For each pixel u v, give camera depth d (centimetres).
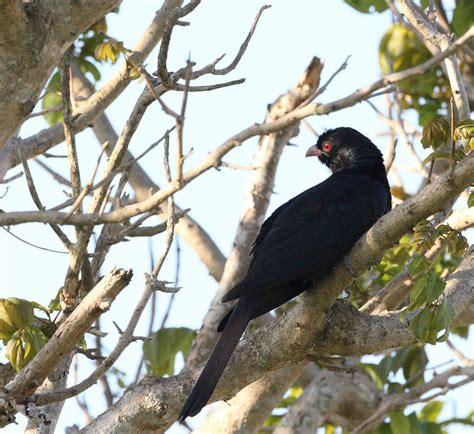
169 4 1162
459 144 1334
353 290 1475
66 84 985
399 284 1246
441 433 1516
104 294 880
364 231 1149
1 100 911
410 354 1622
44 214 924
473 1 1650
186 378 1024
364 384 1569
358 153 1359
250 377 1038
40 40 902
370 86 941
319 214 1132
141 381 1037
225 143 937
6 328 1029
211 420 1445
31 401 940
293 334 1015
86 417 1441
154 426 1023
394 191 1642
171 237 988
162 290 979
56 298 1070
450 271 1479
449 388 1469
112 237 1064
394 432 1471
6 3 864
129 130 1017
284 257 1067
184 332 1447
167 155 1001
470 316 1369
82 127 1212
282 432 1511
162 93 1019
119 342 950
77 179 1017
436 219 1217
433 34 1255
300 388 1725
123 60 1176
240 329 1010
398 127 1493
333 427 1650
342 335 1034
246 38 1030
